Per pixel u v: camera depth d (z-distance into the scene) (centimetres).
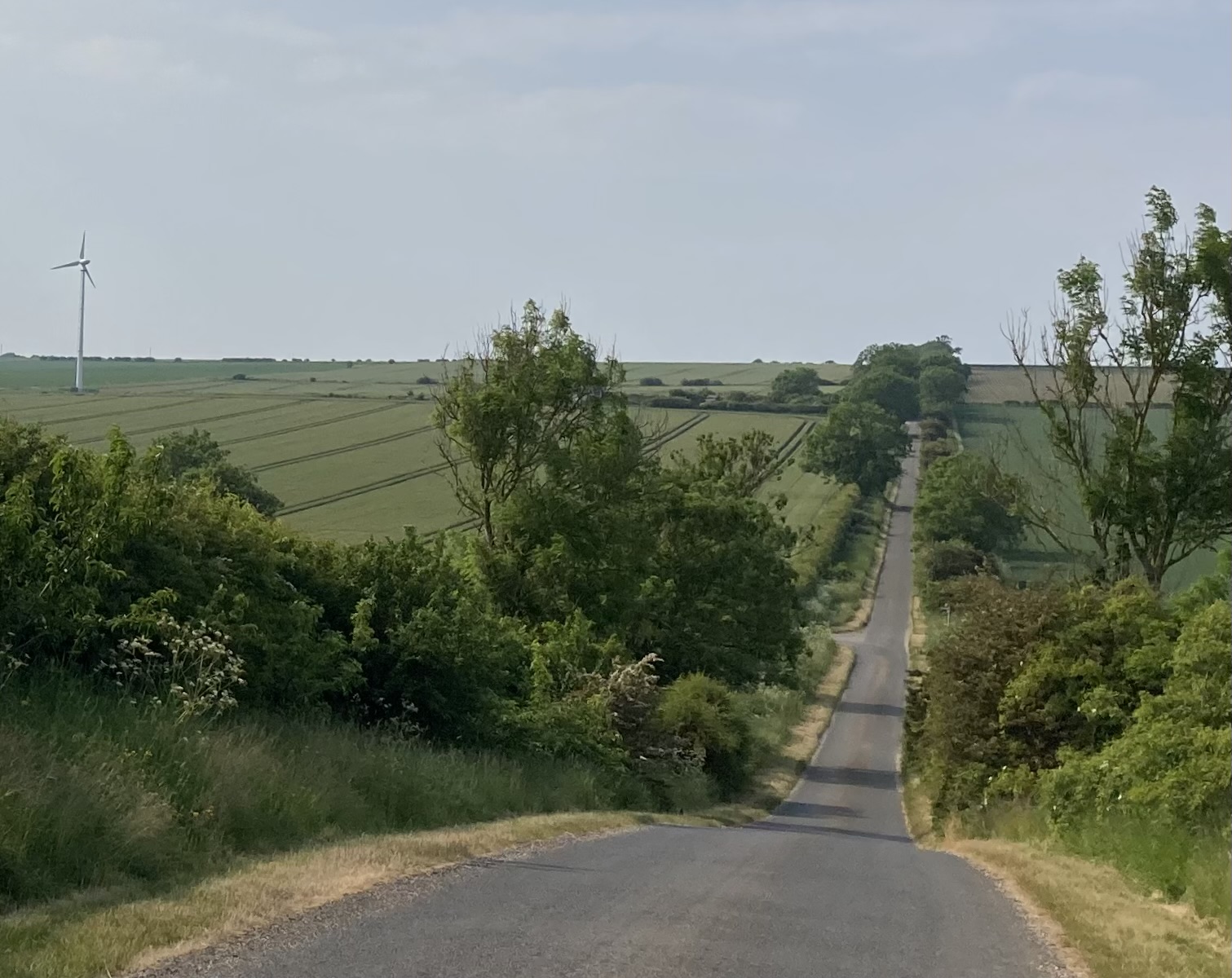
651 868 1259
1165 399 3120
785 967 819
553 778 2127
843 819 3325
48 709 1237
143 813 1042
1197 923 1141
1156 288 2905
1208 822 1550
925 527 9825
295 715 1758
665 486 4512
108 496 1365
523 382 3566
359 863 1113
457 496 3684
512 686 2581
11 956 718
